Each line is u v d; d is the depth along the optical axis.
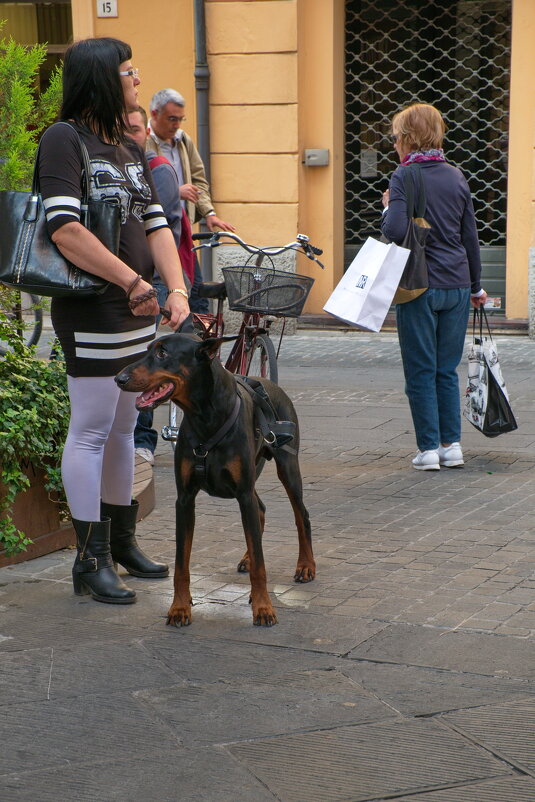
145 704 3.56
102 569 4.60
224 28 11.95
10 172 5.50
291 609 4.43
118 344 4.39
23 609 4.48
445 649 3.97
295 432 4.74
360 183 12.71
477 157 12.33
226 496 4.33
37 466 5.16
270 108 11.98
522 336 11.75
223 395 4.14
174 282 4.59
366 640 4.08
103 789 3.03
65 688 3.70
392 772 3.10
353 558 5.09
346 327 12.31
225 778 3.08
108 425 4.55
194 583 4.79
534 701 3.53
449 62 12.26
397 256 6.37
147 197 4.51
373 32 12.40
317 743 3.28
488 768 3.12
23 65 5.68
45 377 5.29
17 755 3.23
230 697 3.61
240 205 12.28
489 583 4.68
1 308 5.74
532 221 11.52
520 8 11.36
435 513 5.80
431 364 6.61
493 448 7.29
